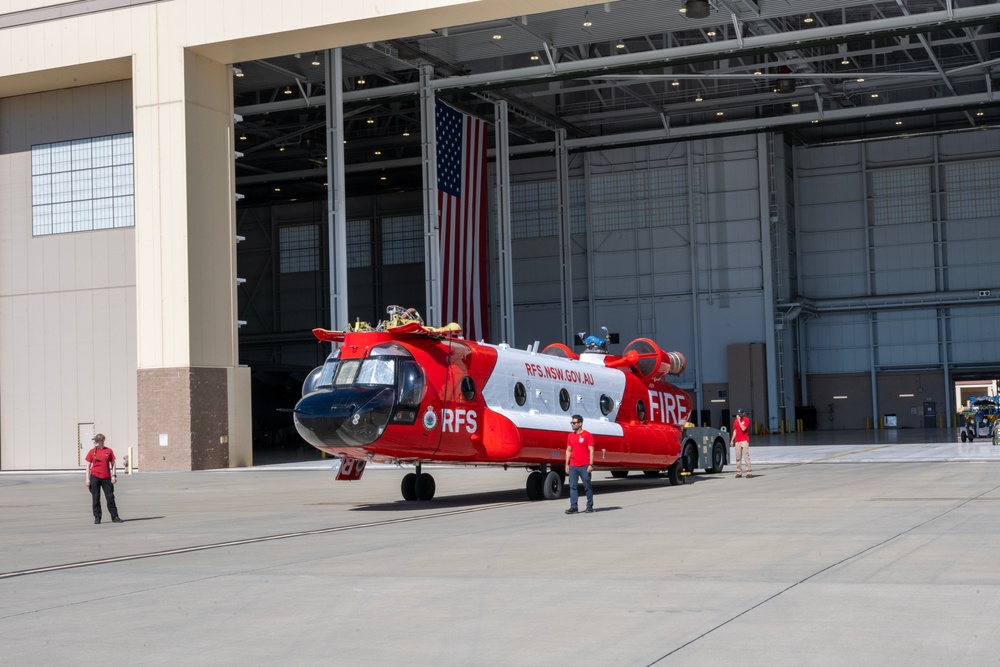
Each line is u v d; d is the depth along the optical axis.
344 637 7.88
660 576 10.26
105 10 42.34
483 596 9.43
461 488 26.92
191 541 15.42
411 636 7.83
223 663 7.15
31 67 43.38
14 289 45.66
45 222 45.34
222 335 42.38
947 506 16.73
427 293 49.00
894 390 65.88
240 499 25.19
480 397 21.38
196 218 41.41
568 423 22.98
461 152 52.31
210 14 40.97
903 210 65.50
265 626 8.40
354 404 19.39
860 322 66.75
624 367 26.66
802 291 67.44
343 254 45.34
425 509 20.14
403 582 10.41
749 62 56.44
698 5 40.88
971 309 64.44
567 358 25.84
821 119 59.00
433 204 49.16
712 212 64.19
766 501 19.20
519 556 12.19
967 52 56.28
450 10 38.31
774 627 7.71
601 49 53.91
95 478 19.31
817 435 58.22
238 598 9.79
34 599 10.17
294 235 75.69
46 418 44.69
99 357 43.91
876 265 66.00
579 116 64.75
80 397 44.12
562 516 17.62
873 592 8.99
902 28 41.47
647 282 65.50
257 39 40.59
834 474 27.12
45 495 28.67
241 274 76.88
